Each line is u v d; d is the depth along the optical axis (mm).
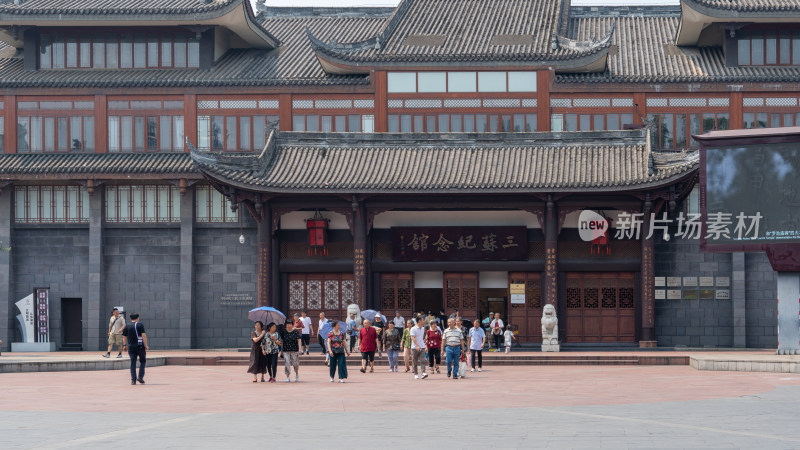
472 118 58625
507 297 56562
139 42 61781
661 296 56469
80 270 59406
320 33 67938
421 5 66625
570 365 46000
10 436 21453
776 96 57281
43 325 59031
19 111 60031
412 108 58844
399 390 32375
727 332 56125
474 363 41906
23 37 62344
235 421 23828
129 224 59125
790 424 22406
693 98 57781
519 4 66125
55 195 59719
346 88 59094
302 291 57500
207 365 47594
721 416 24016
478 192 52188
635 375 38719
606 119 58188
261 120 59562
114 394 31281
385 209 54656
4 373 40781
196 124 59562
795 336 41875
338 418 24266
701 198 42156
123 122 59844
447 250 55969
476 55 58188
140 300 58875
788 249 41031
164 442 20422
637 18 67625
